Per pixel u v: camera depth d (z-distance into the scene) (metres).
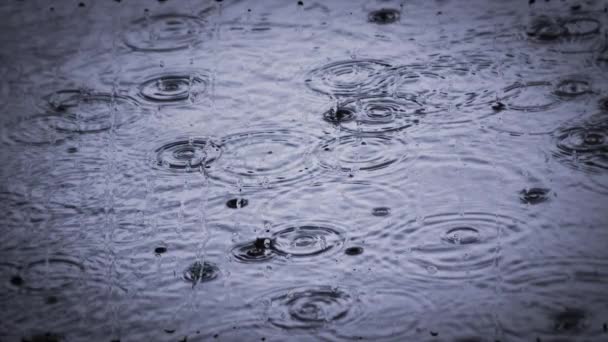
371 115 2.83
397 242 2.24
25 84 3.15
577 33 3.24
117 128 2.84
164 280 2.14
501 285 2.07
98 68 3.23
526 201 2.37
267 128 2.80
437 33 3.33
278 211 2.39
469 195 2.40
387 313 2.00
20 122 2.91
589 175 2.45
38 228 2.37
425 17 3.46
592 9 3.39
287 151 2.67
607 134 2.63
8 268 2.22
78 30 3.52
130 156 2.69
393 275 2.12
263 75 3.12
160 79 3.13
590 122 2.70
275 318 2.00
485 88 2.94
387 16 3.49
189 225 2.35
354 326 1.96
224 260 2.21
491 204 2.36
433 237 2.25
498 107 2.83
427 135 2.70
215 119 2.86
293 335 1.94
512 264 2.13
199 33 3.46
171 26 3.52
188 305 2.06
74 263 2.22
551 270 2.11
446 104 2.87
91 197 2.49
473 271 2.12
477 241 2.22
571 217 2.29
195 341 1.95
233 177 2.55
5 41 3.46
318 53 3.24
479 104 2.85
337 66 3.14
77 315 2.04
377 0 3.63
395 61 3.15
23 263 2.23
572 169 2.48
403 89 2.97
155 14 3.63
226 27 3.49
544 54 3.12
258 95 2.99
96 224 2.38
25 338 1.98
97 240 2.31
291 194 2.46
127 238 2.31
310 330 1.96
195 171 2.59
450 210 2.35
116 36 3.46
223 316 2.02
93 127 2.86
